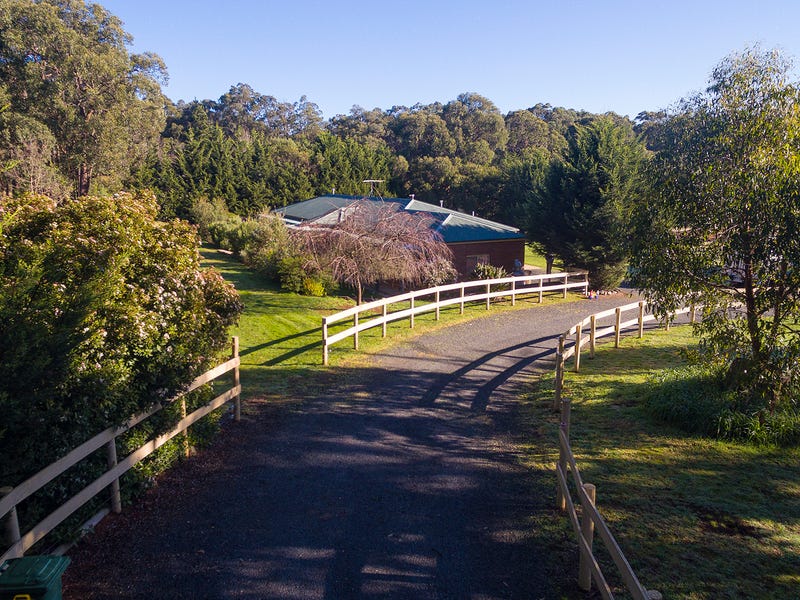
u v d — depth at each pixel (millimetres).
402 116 86562
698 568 5934
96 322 6566
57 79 47281
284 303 23297
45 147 40312
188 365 8141
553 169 28984
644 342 17453
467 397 12461
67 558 4613
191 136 61344
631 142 28109
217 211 49469
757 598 5438
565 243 28359
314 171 63625
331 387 13102
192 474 8328
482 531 6727
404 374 14289
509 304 24750
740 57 9391
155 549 6270
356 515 7129
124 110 51531
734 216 8781
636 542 6438
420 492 7809
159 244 8219
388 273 22016
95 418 6484
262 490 7820
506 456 9141
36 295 5668
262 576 5785
